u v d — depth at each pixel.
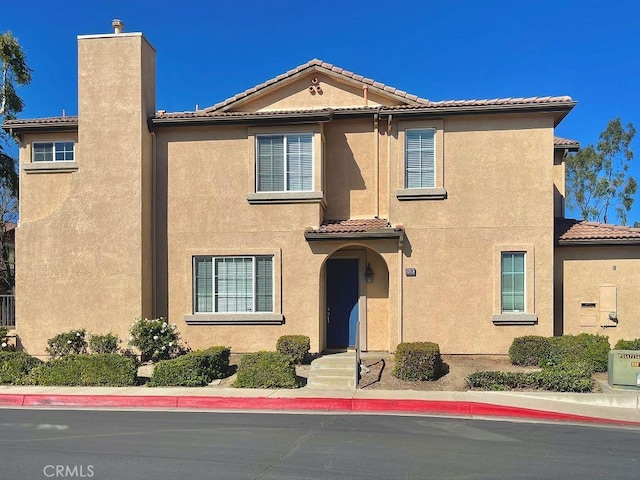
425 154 14.55
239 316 14.61
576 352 12.62
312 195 14.48
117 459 6.90
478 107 13.95
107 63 14.89
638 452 7.31
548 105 13.82
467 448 7.41
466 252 14.20
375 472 6.37
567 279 14.48
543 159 14.10
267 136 14.84
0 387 11.78
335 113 14.81
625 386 10.78
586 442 7.80
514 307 14.15
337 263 15.60
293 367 11.85
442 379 11.84
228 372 12.96
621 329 14.22
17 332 14.71
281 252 14.62
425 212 14.35
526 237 14.05
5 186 23.91
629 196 42.00
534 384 11.03
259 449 7.33
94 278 14.57
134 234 14.52
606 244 14.19
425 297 14.24
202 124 14.89
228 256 14.86
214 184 14.99
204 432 8.29
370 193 15.21
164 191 15.14
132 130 14.70
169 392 11.03
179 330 14.87
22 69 22.64
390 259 14.34
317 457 6.96
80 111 14.89
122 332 14.38
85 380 11.89
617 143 42.38
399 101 16.00
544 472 6.42
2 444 7.63
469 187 14.27
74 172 15.05
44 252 14.78
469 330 14.11
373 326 15.27
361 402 10.13
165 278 15.02
